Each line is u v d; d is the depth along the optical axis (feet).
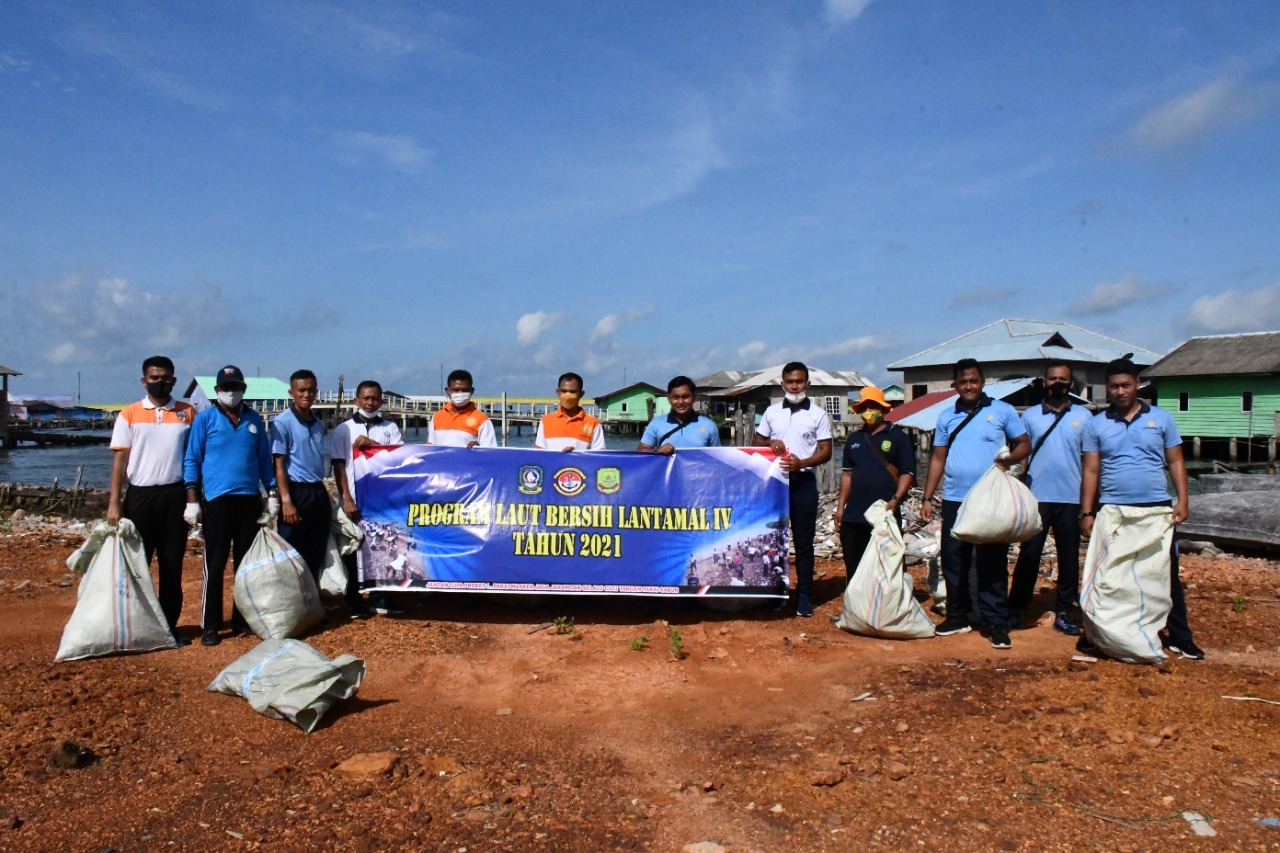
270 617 20.15
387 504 22.63
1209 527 35.12
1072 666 18.08
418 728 15.25
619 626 22.06
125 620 19.27
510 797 12.53
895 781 12.89
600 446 25.40
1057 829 11.30
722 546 22.62
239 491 20.42
